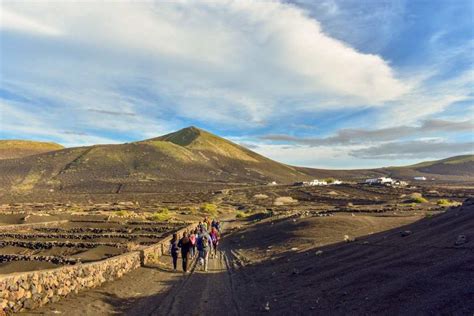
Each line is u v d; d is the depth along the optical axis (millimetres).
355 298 10141
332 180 186375
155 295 14141
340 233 27234
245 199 122312
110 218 51406
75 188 168125
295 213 53875
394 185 143125
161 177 197250
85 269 14234
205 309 12055
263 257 23031
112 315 11438
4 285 10250
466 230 14477
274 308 11352
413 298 8859
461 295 8117
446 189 122312
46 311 11070
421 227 19328
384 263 12875
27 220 47500
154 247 23109
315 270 15266
